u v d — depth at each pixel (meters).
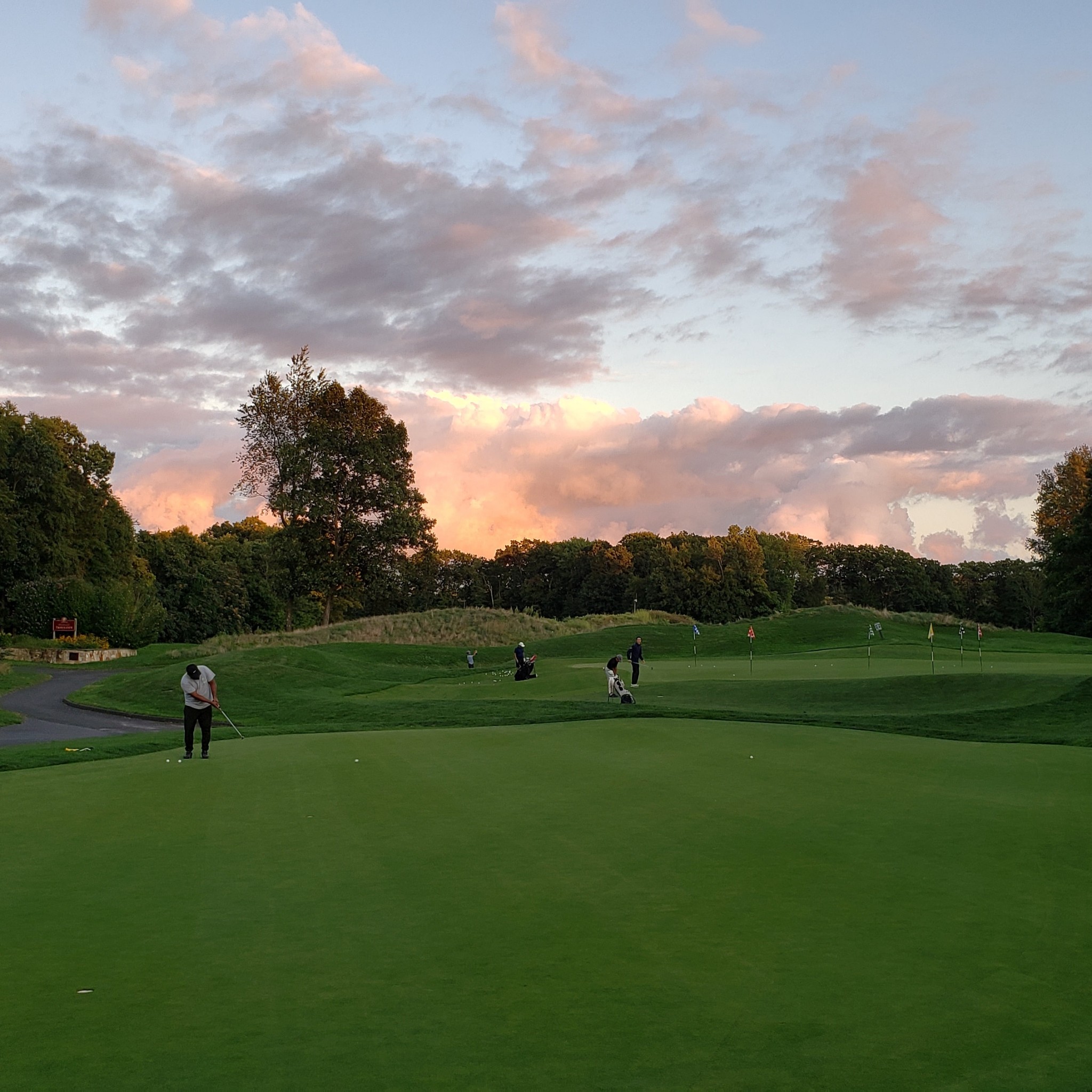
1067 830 9.42
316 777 13.67
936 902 7.13
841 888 7.52
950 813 10.30
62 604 69.44
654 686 31.52
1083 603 66.38
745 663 43.78
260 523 142.88
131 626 72.00
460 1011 5.28
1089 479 64.62
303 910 7.28
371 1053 4.77
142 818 11.09
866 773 12.93
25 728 30.25
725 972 5.79
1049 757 14.30
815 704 26.69
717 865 8.27
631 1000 5.39
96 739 21.98
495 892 7.63
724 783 12.30
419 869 8.41
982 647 58.53
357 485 70.38
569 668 42.56
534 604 147.62
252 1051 4.81
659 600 122.44
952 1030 4.94
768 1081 4.41
